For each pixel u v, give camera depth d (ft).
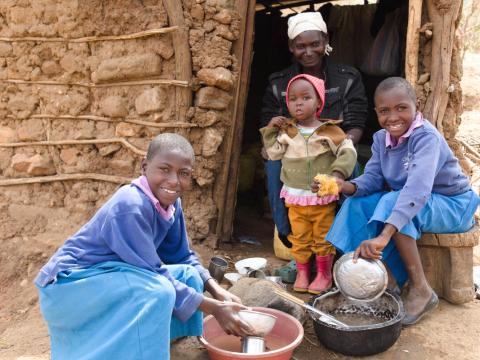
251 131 21.06
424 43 12.11
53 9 13.21
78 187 13.80
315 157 11.23
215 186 13.71
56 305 7.79
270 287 9.98
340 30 18.53
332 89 12.88
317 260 11.64
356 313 10.19
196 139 13.10
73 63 13.32
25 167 13.97
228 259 13.23
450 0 11.71
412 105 9.87
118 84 13.15
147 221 7.76
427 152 9.75
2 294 12.60
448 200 10.48
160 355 7.37
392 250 10.59
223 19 12.60
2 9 13.55
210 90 12.74
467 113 35.53
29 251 13.20
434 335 10.00
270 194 12.14
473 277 11.95
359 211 10.47
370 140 18.99
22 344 10.51
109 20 12.89
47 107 13.73
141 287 7.46
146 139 13.12
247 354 7.95
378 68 16.40
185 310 7.87
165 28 12.44
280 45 21.02
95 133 13.56
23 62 13.66
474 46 48.29
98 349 7.47
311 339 9.89
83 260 7.88
